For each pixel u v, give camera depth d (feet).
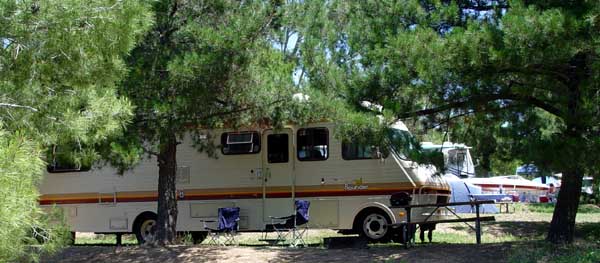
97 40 19.15
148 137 32.01
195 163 42.73
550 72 26.48
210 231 41.06
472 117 32.94
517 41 23.29
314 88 31.27
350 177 39.88
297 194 40.70
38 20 18.11
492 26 24.81
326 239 37.88
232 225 39.88
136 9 19.84
